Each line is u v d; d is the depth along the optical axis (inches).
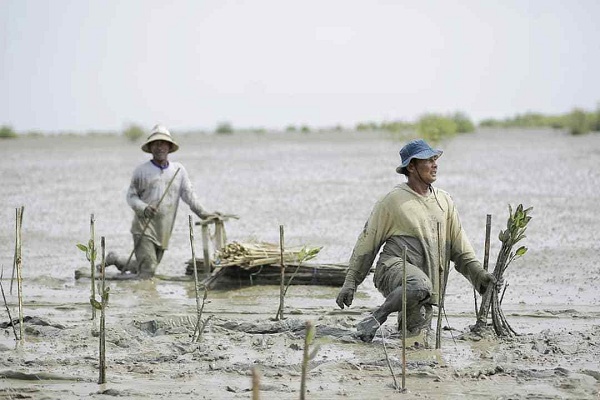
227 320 1057.5
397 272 923.4
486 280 964.6
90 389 776.3
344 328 1000.2
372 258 962.7
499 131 6082.7
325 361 859.4
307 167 3358.8
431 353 893.2
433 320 1059.3
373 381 791.7
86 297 1248.8
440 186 2583.7
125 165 3614.7
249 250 1326.3
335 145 4859.7
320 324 1011.3
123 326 1016.9
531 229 1790.1
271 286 1320.1
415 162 946.1
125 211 2209.6
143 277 1395.2
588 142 4436.5
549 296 1205.7
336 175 2999.5
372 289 1305.4
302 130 7514.8
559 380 783.7
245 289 1306.6
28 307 1171.9
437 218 948.6
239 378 808.3
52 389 775.1
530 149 4028.1
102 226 1971.0
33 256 1614.2
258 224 1941.4
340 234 1784.0
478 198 2295.8
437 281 948.6
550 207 2094.0
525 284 1288.1
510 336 957.2
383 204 950.4
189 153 4456.2
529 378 793.6
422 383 784.3
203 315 1103.6
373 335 935.7
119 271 1488.7
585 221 1871.3
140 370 835.4
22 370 832.9
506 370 817.5
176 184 1417.3
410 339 946.7
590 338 949.8
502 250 963.3
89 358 877.8
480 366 836.6
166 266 1512.1
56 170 3400.6
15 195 2564.0
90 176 3122.5
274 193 2509.8
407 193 949.8
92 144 5516.7
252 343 942.4
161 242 1412.4
